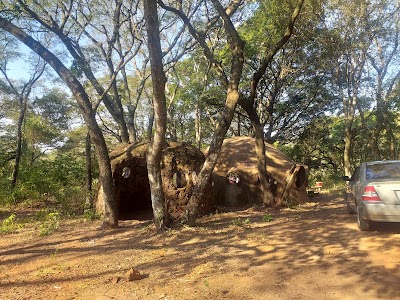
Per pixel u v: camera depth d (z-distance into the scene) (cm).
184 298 450
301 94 2723
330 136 3247
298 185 1318
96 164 1838
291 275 515
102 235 837
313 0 1570
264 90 2566
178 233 801
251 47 1961
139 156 1083
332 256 586
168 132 2423
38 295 473
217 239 739
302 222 874
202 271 546
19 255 680
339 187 2055
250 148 1390
